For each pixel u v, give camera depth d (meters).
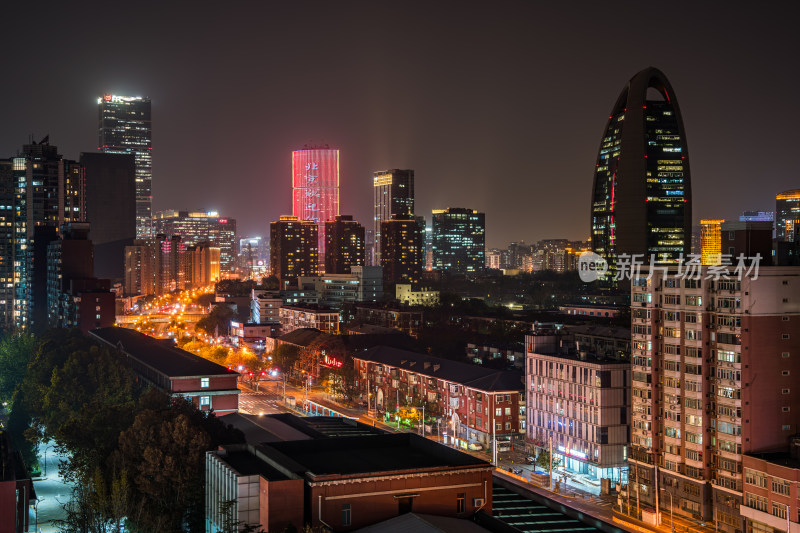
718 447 153.88
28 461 183.00
